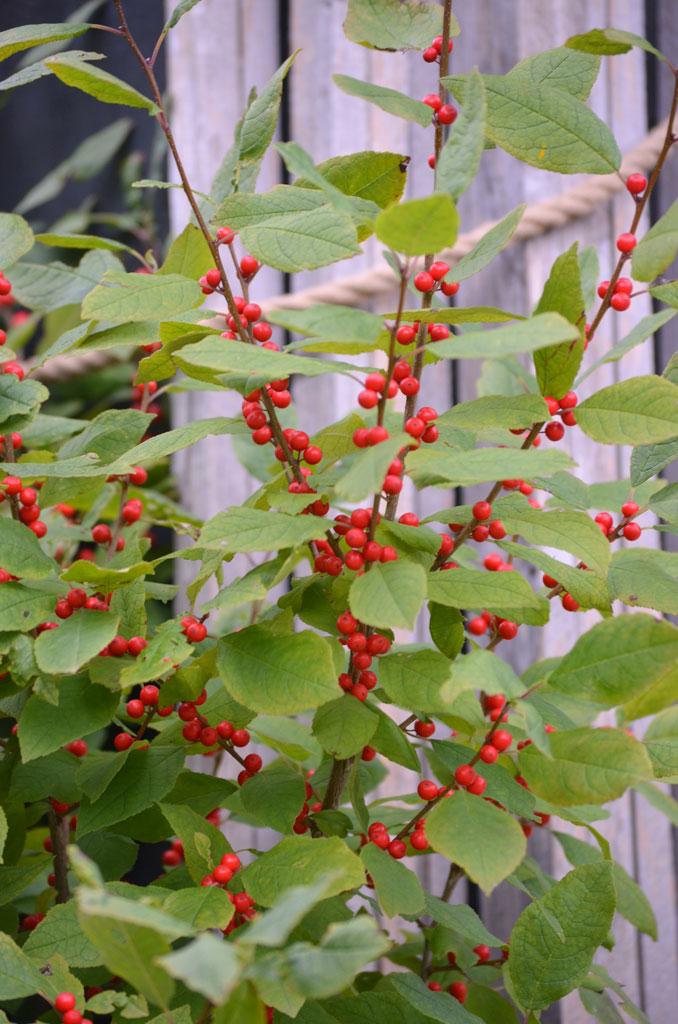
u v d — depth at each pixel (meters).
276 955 0.87
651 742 0.99
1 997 0.93
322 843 0.96
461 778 0.98
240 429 1.02
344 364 0.97
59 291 1.12
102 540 1.13
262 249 0.97
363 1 1.05
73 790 1.10
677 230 0.98
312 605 1.02
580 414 0.99
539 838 1.42
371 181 1.06
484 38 1.45
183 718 1.05
